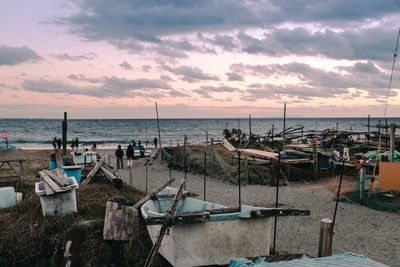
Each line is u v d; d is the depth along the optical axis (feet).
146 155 114.73
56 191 35.04
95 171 54.65
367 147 97.40
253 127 467.93
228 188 64.13
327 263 18.01
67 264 31.01
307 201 54.03
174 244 27.02
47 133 316.19
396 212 47.57
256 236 28.91
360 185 54.03
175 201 29.60
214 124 516.73
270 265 18.20
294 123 602.03
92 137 283.18
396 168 55.06
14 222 34.58
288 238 37.35
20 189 47.65
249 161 75.10
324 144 109.09
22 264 30.99
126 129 386.11
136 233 32.73
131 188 54.70
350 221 43.73
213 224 27.73
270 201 53.83
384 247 35.17
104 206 40.42
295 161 72.64
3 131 329.52
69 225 33.91
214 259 27.91
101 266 30.73
